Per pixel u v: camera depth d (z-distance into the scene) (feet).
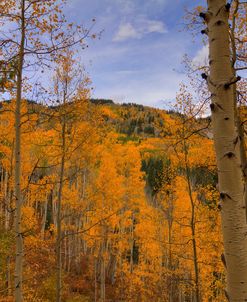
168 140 28.63
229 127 7.30
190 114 26.53
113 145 60.34
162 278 53.67
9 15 15.96
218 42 7.68
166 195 37.70
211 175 29.37
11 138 28.37
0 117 27.84
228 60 7.62
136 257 94.12
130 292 56.90
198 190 32.12
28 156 32.81
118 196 52.95
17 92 15.99
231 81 7.42
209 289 38.88
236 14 17.46
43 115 18.74
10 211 15.76
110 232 55.16
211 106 7.51
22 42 16.07
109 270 79.00
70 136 26.16
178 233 45.96
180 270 47.57
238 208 6.97
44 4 15.87
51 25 16.08
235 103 16.51
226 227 6.98
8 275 31.83
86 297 55.72
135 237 67.10
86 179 55.36
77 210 35.99
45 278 38.11
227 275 6.89
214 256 36.27
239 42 18.35
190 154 28.09
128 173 62.85
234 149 7.20
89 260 70.95
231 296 6.72
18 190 15.57
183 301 58.39
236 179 7.10
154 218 53.57
